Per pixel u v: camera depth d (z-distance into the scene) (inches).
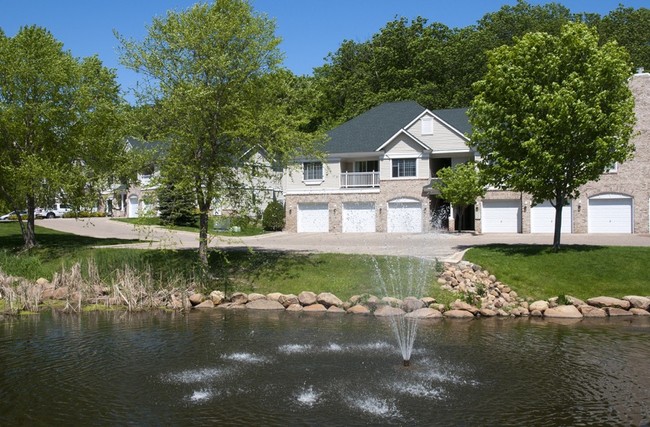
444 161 1707.7
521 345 574.9
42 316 752.3
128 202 2329.0
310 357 530.0
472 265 876.6
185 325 684.7
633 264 860.0
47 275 994.1
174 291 840.9
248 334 631.8
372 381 457.1
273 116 916.6
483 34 2364.7
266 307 800.9
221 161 937.5
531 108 954.1
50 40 1143.6
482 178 1026.7
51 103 1111.6
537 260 897.5
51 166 1068.5
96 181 1128.2
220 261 986.7
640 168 1433.3
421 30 2504.9
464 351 551.5
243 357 531.8
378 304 776.9
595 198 1471.5
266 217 1764.3
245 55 917.2
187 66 911.0
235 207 941.8
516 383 450.9
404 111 1819.6
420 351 552.1
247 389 438.9
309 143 927.7
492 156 1002.7
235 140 927.7
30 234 1181.1
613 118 896.3
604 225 1470.2
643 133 1428.4
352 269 914.1
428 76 2357.3
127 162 942.4
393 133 1702.8
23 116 1093.1
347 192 1685.5
